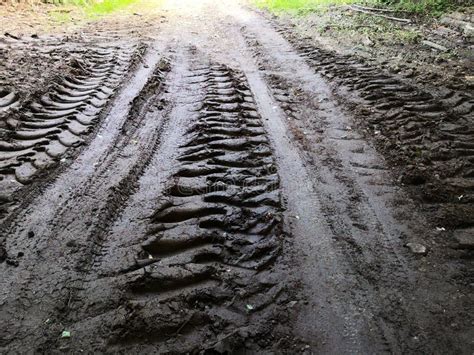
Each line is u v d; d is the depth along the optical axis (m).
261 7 17.23
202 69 8.73
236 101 6.93
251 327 2.96
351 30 11.96
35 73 7.38
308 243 3.77
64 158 4.95
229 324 2.99
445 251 3.66
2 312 3.01
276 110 6.68
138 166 4.89
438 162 5.00
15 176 4.55
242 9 17.22
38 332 2.88
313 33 12.17
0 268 3.38
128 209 4.18
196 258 3.57
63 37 10.74
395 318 3.04
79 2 16.95
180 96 7.24
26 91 6.52
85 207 4.12
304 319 3.04
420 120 6.04
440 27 11.44
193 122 6.09
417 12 13.09
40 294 3.17
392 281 3.36
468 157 5.05
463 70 8.20
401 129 5.81
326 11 14.99
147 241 3.71
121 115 6.19
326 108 6.80
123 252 3.61
